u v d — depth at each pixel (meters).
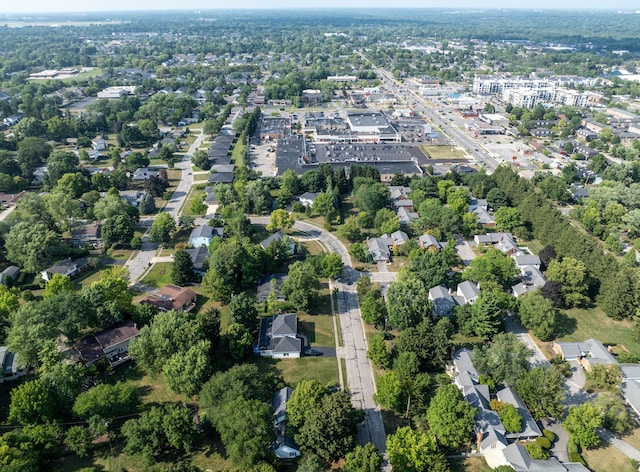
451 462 92.81
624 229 186.00
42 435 90.06
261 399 97.38
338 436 89.62
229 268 143.12
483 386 105.00
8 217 191.88
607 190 198.50
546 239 173.62
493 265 145.25
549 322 125.75
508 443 95.12
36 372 112.75
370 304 130.50
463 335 129.50
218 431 93.06
